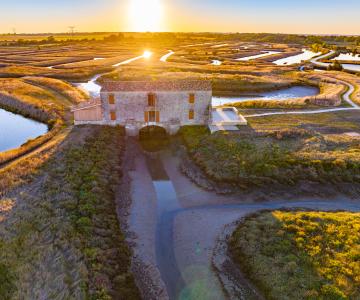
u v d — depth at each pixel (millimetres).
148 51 164625
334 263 21797
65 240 24031
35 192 29984
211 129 45719
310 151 38219
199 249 25641
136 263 24250
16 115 59375
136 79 85188
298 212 29109
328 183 34031
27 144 41750
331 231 25297
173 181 36281
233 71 101250
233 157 37906
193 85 46344
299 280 20766
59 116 53812
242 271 22953
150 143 45969
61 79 92688
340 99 65188
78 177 33469
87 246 24188
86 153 38781
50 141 42469
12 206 27438
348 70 103500
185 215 30109
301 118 52156
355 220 26875
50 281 20484
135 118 46562
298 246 23750
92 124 47375
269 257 23141
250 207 31125
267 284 21094
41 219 26047
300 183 34062
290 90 83188
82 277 20984
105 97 45406
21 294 19484
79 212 27938
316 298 19297
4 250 22422
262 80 85312
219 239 26609
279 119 51375
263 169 35281
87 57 134250
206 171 37188
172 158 41719
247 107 60688
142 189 34531
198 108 46625
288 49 182000
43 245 23375
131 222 29062
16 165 34688
